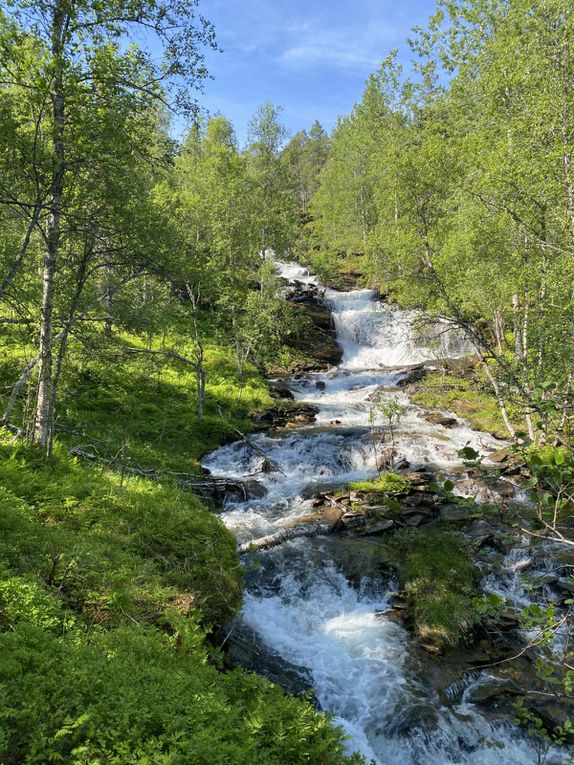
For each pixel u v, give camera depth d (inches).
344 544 495.8
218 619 332.5
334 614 408.8
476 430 858.8
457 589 417.1
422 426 876.0
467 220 682.2
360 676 332.8
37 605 234.7
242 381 1080.8
